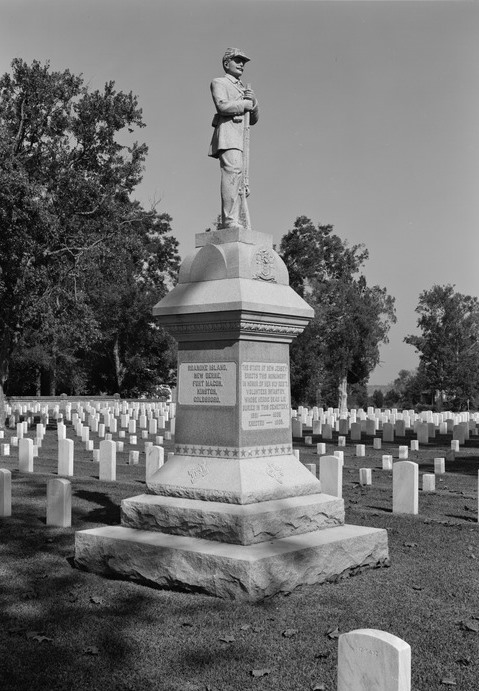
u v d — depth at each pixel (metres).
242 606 7.84
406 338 71.31
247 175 10.67
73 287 37.88
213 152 10.66
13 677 6.21
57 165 36.00
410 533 12.07
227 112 10.45
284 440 10.12
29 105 35.50
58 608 7.90
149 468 18.09
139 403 62.50
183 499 9.41
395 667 4.32
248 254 9.90
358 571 9.25
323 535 9.23
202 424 9.80
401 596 8.37
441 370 68.88
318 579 8.68
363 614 7.71
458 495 16.59
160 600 8.11
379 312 65.50
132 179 38.97
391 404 83.06
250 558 7.99
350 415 52.16
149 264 75.56
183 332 10.01
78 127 36.28
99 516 13.25
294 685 6.05
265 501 9.22
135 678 6.20
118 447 26.36
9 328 37.47
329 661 6.52
